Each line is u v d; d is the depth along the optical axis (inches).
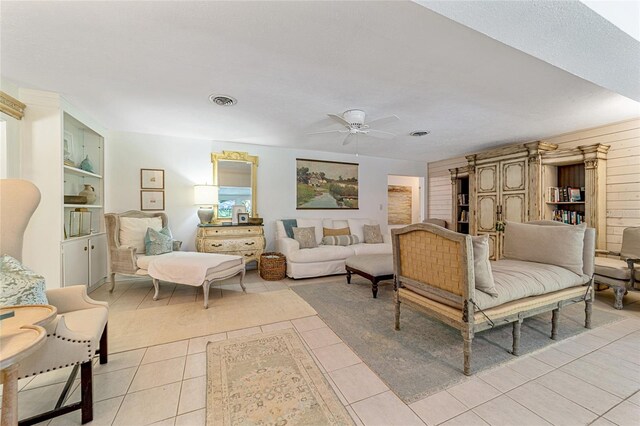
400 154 221.1
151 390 61.9
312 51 74.8
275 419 52.9
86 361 52.7
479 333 90.8
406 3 56.4
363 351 78.4
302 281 158.6
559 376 66.9
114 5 57.5
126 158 158.7
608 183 140.8
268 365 71.2
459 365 71.8
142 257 129.9
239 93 103.0
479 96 104.3
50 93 104.9
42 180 106.0
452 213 224.4
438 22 62.4
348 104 113.0
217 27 64.9
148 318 102.4
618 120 133.0
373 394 60.2
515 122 135.8
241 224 171.8
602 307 115.0
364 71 85.7
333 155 216.2
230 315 105.6
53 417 50.6
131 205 159.8
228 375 66.9
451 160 238.2
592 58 65.4
